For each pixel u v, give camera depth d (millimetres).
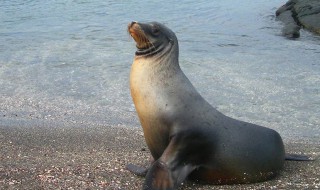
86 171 5508
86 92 7711
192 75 8422
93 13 15227
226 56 10008
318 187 5414
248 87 7844
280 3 17219
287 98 7543
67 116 7027
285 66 9227
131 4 16766
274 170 5535
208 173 5402
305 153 6137
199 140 5332
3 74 8523
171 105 5367
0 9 15945
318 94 7656
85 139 6332
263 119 7016
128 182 5375
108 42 11203
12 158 5758
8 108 7223
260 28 13453
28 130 6531
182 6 16547
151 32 5449
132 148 6125
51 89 7793
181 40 11656
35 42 11172
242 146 5414
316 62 9625
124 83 8055
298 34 12391
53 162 5676
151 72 5438
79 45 10867
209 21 14289
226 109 7234
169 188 5172
